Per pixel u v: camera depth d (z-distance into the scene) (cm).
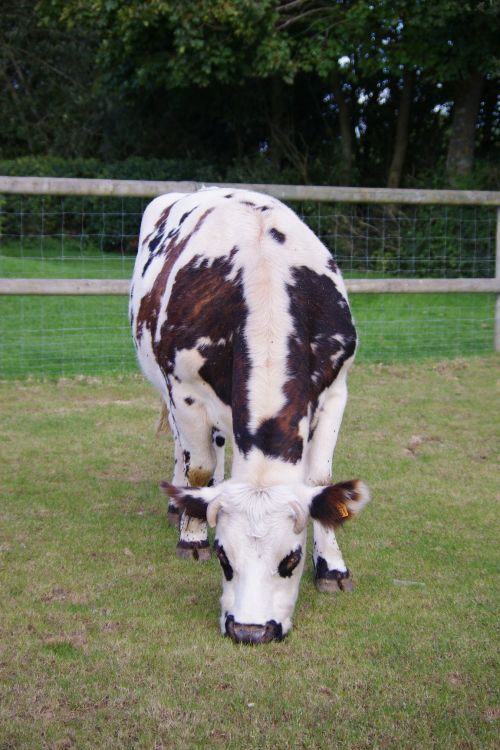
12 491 493
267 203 394
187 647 316
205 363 352
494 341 898
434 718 274
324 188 815
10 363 805
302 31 1582
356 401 699
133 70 1753
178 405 374
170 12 1409
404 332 983
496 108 1831
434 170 1631
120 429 619
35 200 1750
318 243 375
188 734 264
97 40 2188
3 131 2336
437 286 847
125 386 737
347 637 328
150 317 405
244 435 310
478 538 433
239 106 1892
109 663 305
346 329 354
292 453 308
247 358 320
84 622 337
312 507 294
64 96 2286
